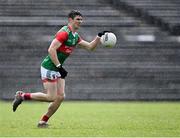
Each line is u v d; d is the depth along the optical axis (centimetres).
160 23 8762
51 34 8394
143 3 8962
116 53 8062
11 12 8600
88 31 8481
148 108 5872
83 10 8762
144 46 8262
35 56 8062
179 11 8900
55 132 3111
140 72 7844
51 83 3388
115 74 7775
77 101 7300
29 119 4269
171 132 3181
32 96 3425
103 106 6228
